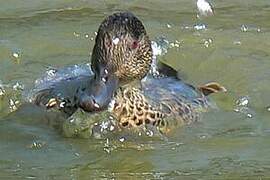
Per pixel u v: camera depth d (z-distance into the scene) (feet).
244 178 31.71
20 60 44.96
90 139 35.06
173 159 33.42
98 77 34.60
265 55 45.62
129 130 35.35
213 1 53.62
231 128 36.70
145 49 35.55
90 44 47.29
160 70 40.57
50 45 46.88
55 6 52.85
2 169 32.58
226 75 43.34
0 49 46.01
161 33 48.55
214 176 31.86
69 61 44.88
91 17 51.21
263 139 35.40
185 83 39.93
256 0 53.88
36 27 49.42
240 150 34.30
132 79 35.42
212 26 49.70
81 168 32.68
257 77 42.73
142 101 35.99
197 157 33.60
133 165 32.89
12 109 38.47
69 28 49.29
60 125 36.42
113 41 34.94
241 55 45.62
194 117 37.35
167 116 36.32
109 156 33.76
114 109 35.32
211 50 46.29
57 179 31.76
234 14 51.65
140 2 53.47
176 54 45.83
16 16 51.21
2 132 36.06
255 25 49.93
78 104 35.73
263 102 39.83
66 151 34.17
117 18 35.50
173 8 52.65
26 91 40.22
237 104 39.47
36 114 37.68
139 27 35.68
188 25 49.78
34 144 34.86
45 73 42.34
